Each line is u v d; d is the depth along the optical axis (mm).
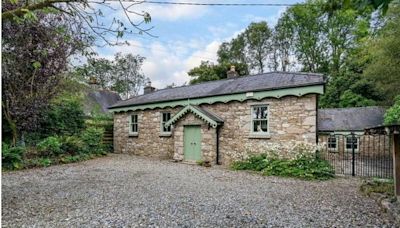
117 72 33625
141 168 10742
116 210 5129
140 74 36062
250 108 11406
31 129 12391
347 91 24188
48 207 5328
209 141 12047
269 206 5496
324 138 18344
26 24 9031
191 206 5434
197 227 4273
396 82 14906
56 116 14016
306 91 10000
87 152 13734
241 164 10695
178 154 13055
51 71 11586
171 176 8984
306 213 5023
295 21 33875
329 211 5145
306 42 32562
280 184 7859
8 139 11859
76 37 5465
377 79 16250
